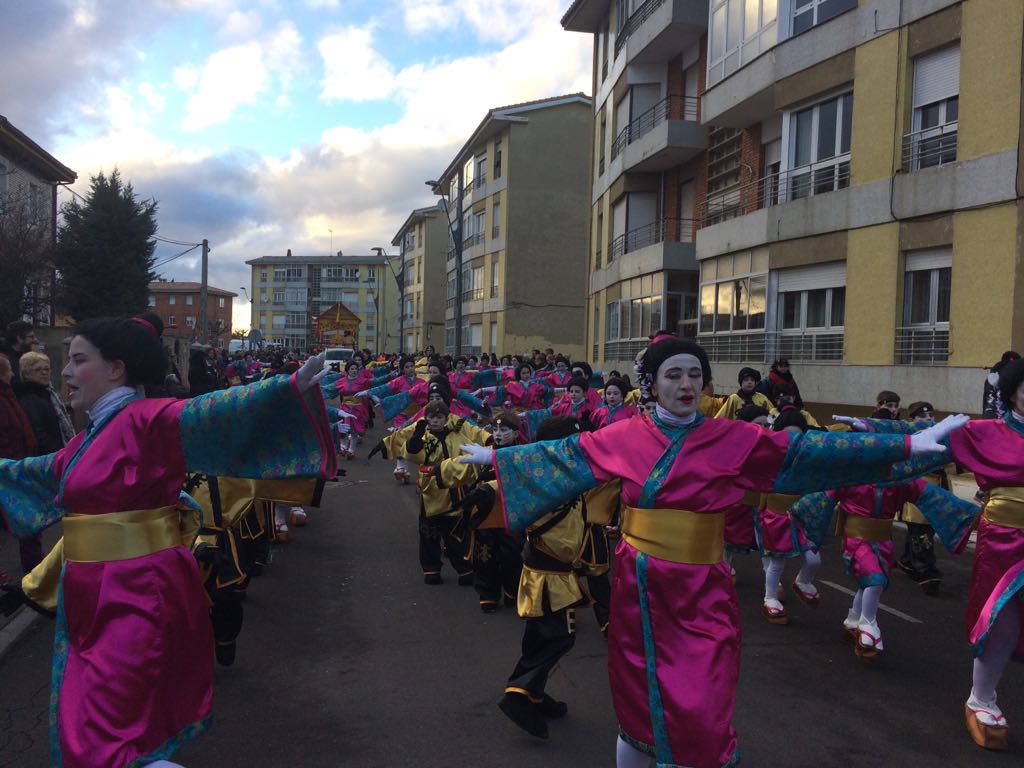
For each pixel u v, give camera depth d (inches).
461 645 228.2
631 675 130.6
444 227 2500.0
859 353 597.9
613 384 379.6
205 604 130.5
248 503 205.9
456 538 281.9
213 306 3855.8
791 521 250.7
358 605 264.5
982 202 509.7
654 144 878.4
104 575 119.3
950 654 229.6
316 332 1749.5
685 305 893.2
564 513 178.1
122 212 1348.4
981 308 510.3
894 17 568.4
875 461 130.5
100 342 124.8
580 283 1600.6
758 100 715.4
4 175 1072.8
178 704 123.8
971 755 168.7
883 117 578.2
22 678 198.7
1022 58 487.8
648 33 894.4
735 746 123.4
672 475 129.9
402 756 163.8
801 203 650.2
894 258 570.6
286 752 164.9
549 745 169.5
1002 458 170.4
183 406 125.7
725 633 128.2
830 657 225.9
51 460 132.0
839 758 166.4
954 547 218.8
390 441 287.4
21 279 813.9
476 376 684.7
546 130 1587.1
